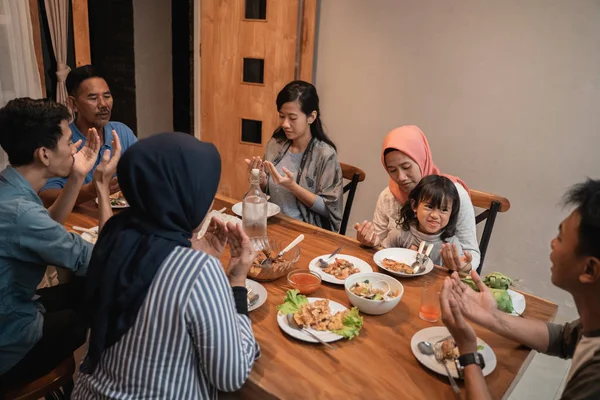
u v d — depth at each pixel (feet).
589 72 8.02
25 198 4.64
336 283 4.93
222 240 4.23
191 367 3.23
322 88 11.04
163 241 3.13
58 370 4.78
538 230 9.09
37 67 9.53
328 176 7.47
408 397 3.42
